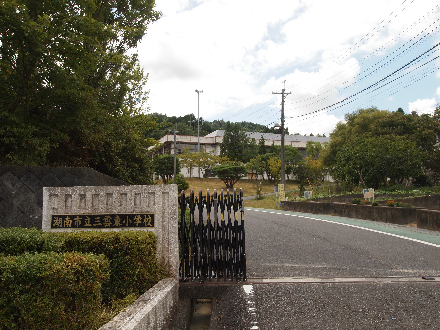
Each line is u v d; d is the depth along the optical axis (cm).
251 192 4256
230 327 381
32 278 296
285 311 414
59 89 709
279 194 2600
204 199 502
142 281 407
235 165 4378
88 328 300
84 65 784
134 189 466
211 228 502
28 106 731
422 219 1078
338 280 516
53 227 466
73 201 469
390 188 2359
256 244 824
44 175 637
